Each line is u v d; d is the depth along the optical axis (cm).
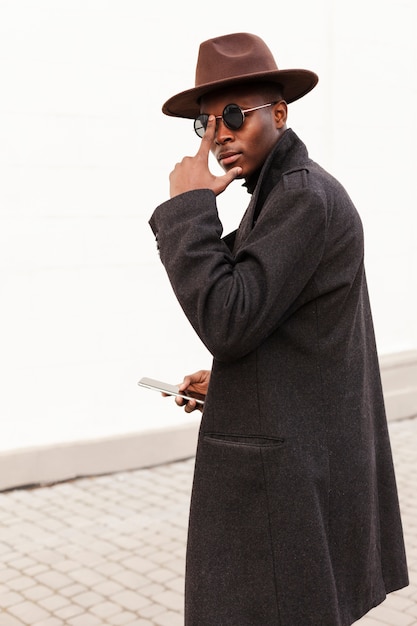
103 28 473
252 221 169
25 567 362
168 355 517
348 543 171
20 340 465
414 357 634
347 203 167
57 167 467
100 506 443
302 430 163
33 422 473
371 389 188
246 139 171
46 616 316
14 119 452
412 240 648
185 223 159
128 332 500
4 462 462
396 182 630
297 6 553
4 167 451
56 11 458
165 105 186
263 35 538
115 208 488
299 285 156
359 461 171
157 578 351
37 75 456
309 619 162
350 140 595
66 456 481
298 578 162
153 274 507
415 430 600
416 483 477
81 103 471
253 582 164
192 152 512
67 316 478
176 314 518
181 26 499
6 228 455
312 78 178
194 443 530
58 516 428
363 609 176
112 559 371
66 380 481
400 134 627
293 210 155
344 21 580
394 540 191
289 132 173
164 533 403
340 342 166
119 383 500
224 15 516
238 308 151
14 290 460
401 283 645
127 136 487
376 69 604
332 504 167
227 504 166
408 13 620
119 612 320
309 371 165
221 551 167
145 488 473
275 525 162
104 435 496
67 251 474
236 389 165
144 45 487
